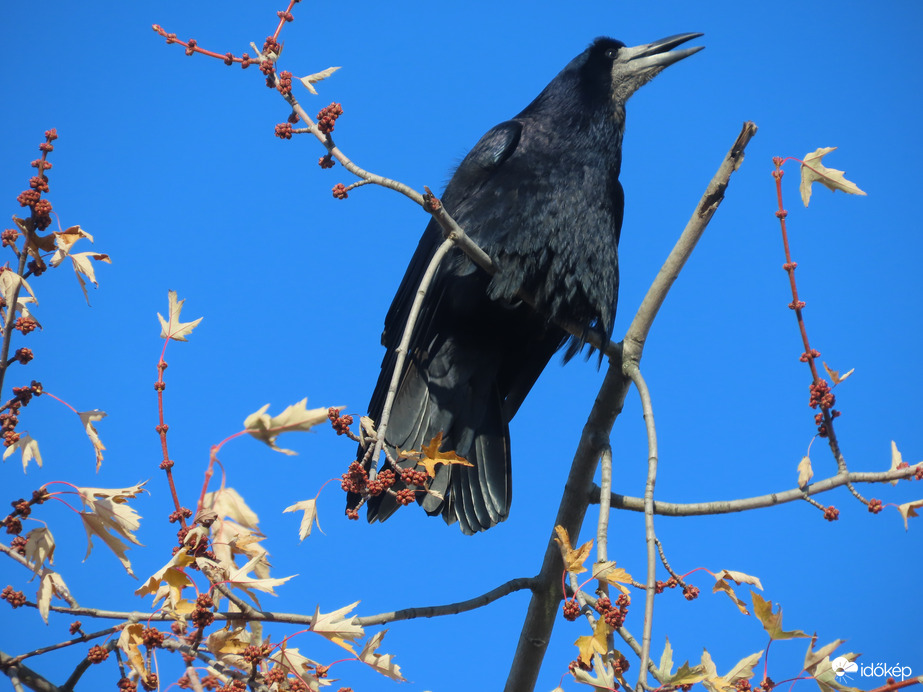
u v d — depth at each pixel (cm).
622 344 934
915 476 748
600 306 1197
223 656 627
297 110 783
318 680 630
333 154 784
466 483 1124
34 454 664
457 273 1154
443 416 1152
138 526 641
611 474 770
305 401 577
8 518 643
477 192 1198
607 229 1218
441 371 1171
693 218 915
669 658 628
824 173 793
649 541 673
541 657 920
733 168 900
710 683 624
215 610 632
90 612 656
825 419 777
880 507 753
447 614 811
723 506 798
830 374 779
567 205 1191
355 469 653
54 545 648
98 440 672
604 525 726
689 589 670
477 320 1177
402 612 781
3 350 667
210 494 614
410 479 657
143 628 620
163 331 693
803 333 785
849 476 764
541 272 1166
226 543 608
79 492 644
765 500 785
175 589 617
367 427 675
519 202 1176
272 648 631
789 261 793
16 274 673
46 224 675
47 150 680
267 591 604
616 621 607
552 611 904
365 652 654
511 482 1141
